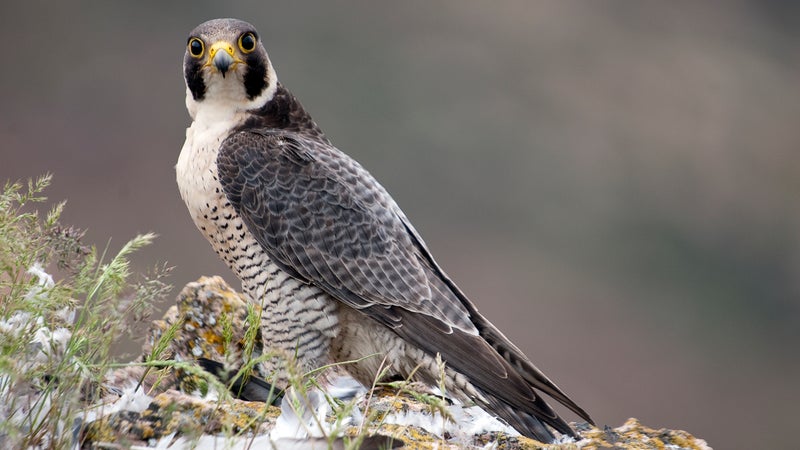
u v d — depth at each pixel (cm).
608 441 534
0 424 377
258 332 614
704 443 546
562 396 564
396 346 589
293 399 409
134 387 485
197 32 628
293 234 600
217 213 615
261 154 611
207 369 513
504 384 550
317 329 596
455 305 589
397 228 617
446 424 475
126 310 430
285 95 653
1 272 412
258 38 636
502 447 468
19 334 402
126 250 429
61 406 394
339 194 611
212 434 416
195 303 600
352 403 417
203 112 632
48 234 436
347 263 598
